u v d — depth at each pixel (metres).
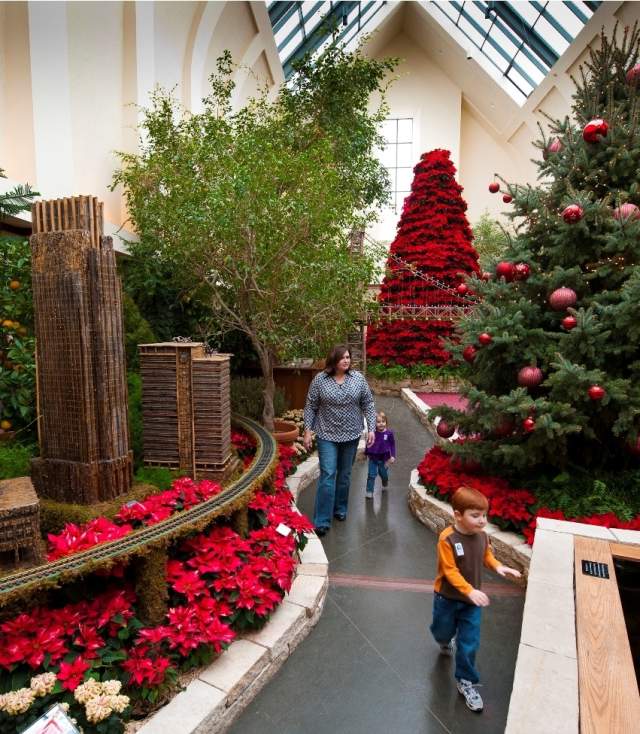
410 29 21.22
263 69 12.88
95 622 2.15
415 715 2.23
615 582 2.28
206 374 3.68
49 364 3.03
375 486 5.63
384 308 13.21
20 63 5.41
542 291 4.32
